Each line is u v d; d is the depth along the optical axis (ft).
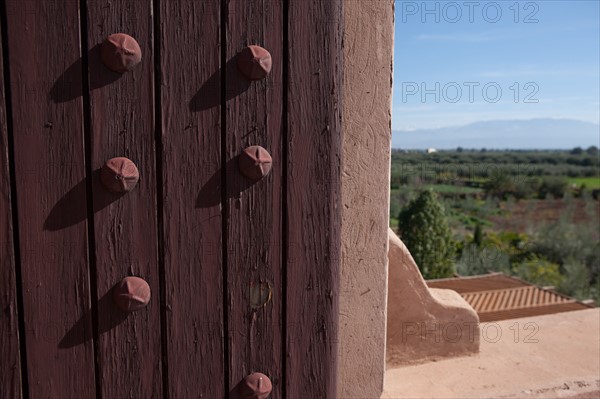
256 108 4.15
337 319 4.58
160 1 3.86
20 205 3.70
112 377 3.99
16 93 3.63
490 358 8.34
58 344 3.85
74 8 3.69
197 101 3.99
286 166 4.28
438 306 8.15
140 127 3.87
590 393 7.36
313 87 4.31
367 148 5.61
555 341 9.04
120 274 3.93
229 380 4.27
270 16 4.14
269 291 4.31
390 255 7.77
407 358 8.05
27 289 3.76
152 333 4.05
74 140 3.76
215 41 4.00
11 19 3.59
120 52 3.70
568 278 53.62
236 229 4.18
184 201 4.02
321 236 4.44
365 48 5.47
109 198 3.86
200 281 4.12
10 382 3.79
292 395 4.49
